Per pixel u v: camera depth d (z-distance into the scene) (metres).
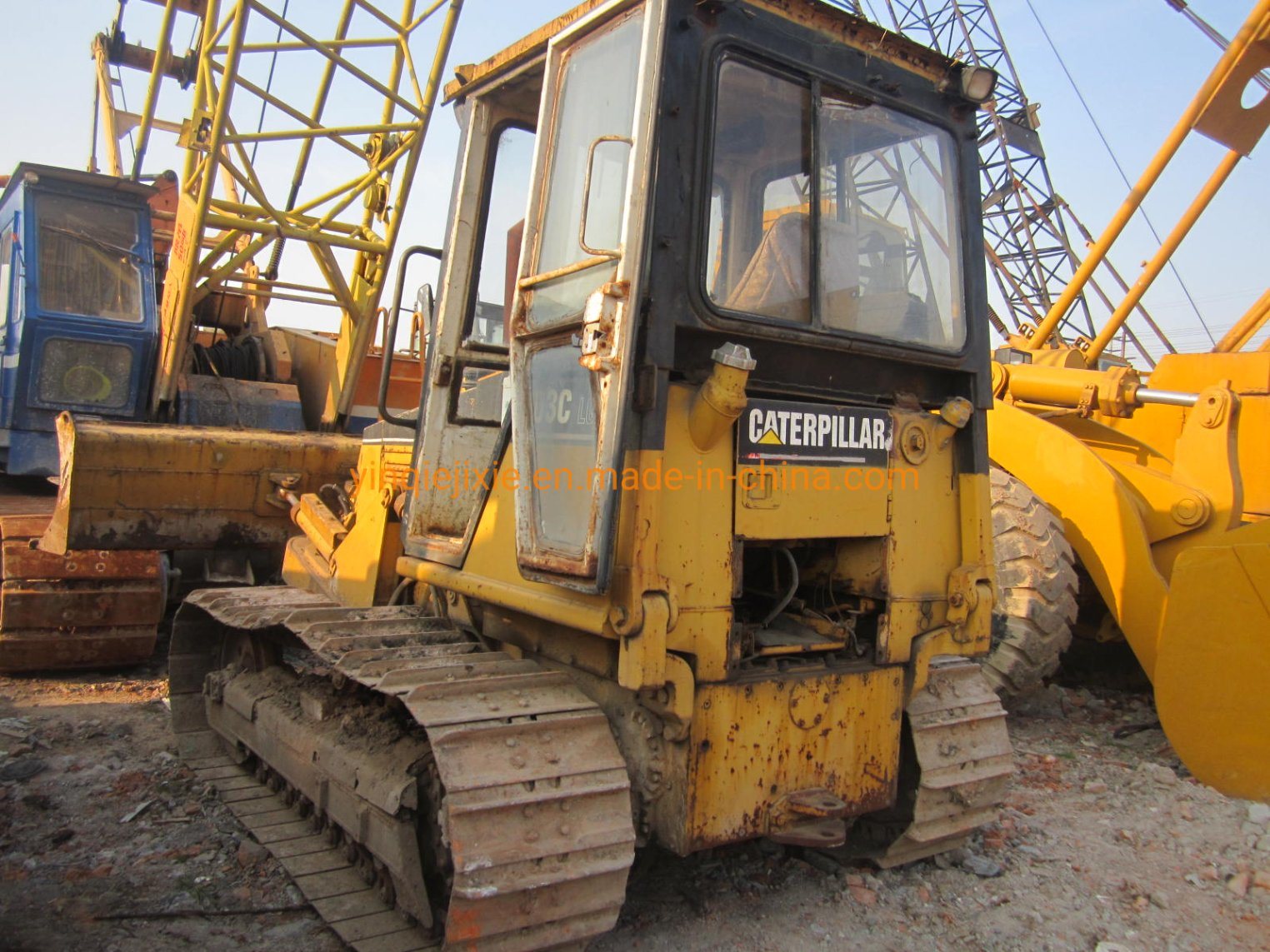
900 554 3.29
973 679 3.80
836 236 3.16
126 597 5.99
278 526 6.00
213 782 4.29
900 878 3.59
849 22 3.16
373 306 8.81
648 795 2.90
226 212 8.35
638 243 2.60
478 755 2.62
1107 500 5.46
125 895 3.31
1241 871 3.71
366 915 3.05
